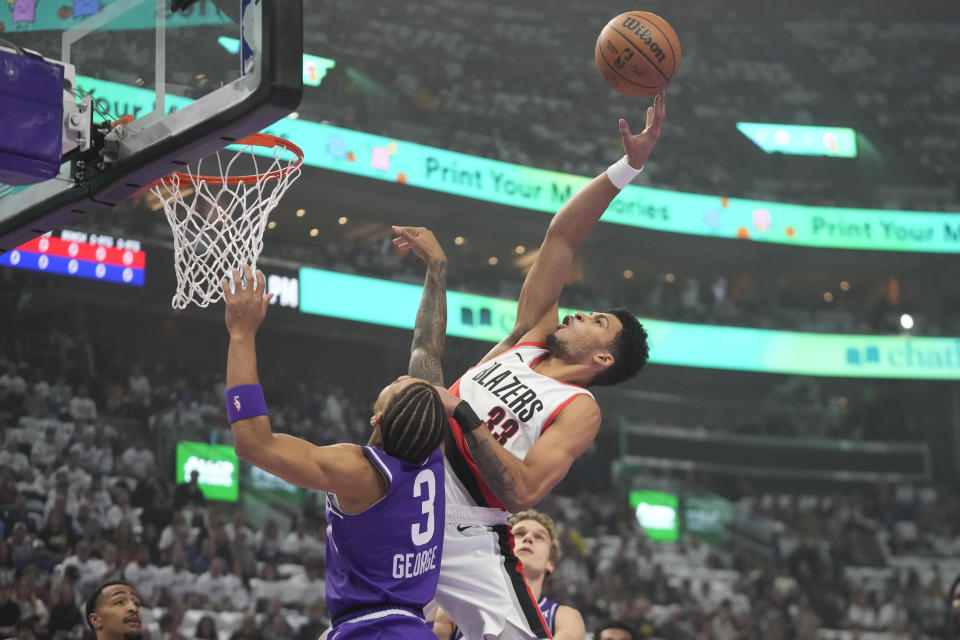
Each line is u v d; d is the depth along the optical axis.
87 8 3.62
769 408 21.09
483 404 3.10
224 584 10.98
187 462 12.62
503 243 21.70
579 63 23.52
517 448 3.01
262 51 3.02
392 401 2.54
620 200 20.59
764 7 25.78
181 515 11.65
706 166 23.00
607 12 24.33
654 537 16.02
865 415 21.03
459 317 18.81
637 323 3.36
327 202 18.97
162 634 9.73
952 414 21.86
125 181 3.49
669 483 16.31
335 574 2.55
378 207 19.38
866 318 22.41
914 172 23.88
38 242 14.75
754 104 24.25
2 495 10.77
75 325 16.20
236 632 10.26
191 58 3.29
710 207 21.31
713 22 25.38
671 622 12.94
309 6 20.91
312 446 2.44
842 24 26.09
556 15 23.94
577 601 12.90
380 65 20.84
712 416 21.61
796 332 21.22
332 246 18.77
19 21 3.75
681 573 15.56
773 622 14.05
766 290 22.48
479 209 19.41
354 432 16.77
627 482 16.44
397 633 2.45
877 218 21.92
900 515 18.38
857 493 18.78
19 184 3.54
